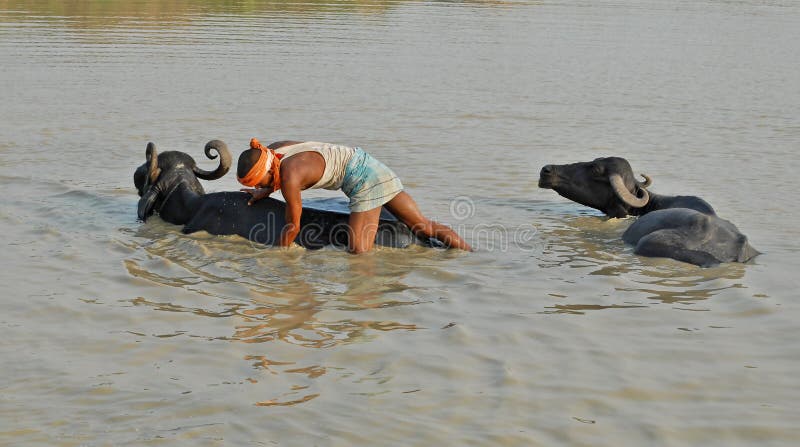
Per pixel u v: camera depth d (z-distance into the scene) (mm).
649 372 6129
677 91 19031
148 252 8648
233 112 15891
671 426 5398
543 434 5277
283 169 8539
